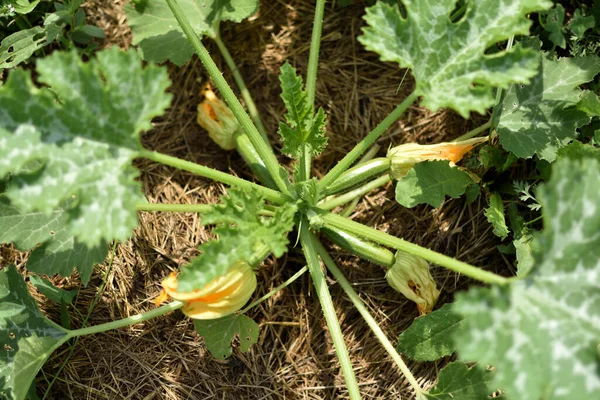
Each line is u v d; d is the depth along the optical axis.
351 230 1.26
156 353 1.37
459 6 1.37
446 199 1.39
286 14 1.44
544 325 1.10
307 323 1.38
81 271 1.29
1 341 1.28
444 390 1.26
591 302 1.11
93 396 1.36
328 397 1.37
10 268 1.29
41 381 1.36
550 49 1.37
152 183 1.42
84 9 1.43
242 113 1.27
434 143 1.41
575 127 1.30
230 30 1.44
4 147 1.13
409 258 1.30
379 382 1.37
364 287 1.38
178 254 1.39
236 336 1.38
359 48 1.43
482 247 1.38
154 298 1.38
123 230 1.13
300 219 1.28
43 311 1.37
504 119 1.32
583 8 1.37
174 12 1.27
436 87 1.18
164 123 1.43
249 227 1.18
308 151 1.31
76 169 1.14
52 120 1.14
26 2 1.36
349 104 1.43
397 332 1.37
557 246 1.11
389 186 1.40
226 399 1.36
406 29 1.18
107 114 1.14
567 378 1.09
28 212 1.29
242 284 1.28
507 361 1.09
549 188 1.11
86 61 1.43
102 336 1.37
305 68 1.44
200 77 1.43
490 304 1.10
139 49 1.38
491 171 1.37
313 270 1.28
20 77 1.12
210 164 1.42
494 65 1.17
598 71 1.31
